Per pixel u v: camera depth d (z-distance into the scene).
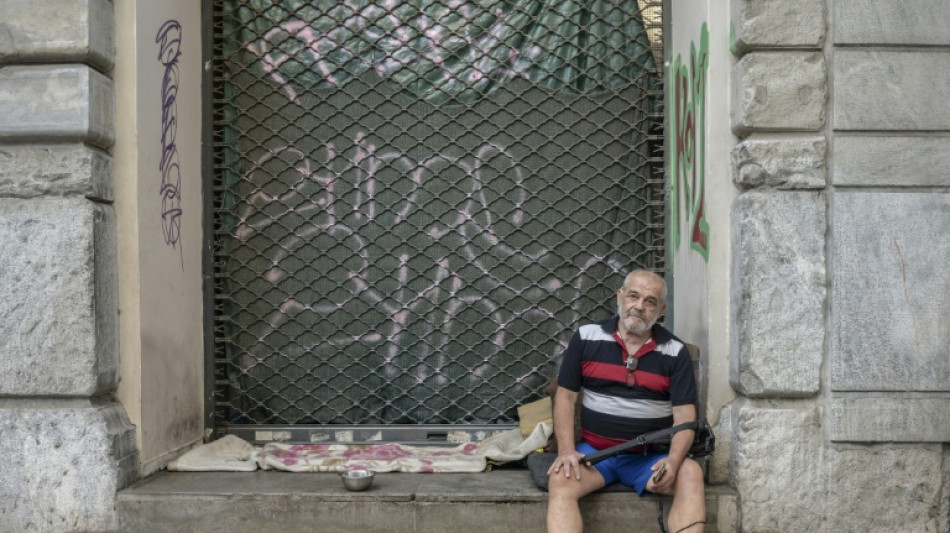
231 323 4.70
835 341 3.61
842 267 3.61
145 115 3.93
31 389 3.63
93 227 3.62
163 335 4.12
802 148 3.63
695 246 4.05
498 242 4.70
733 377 3.76
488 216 4.70
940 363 3.62
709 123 3.82
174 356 4.24
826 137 3.65
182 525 3.64
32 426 3.64
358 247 4.71
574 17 4.69
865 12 3.57
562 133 4.69
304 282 4.71
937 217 3.61
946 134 3.62
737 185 3.77
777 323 3.64
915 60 3.58
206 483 3.83
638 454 3.58
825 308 3.65
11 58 3.61
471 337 4.72
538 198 4.70
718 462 3.77
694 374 3.63
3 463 3.66
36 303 3.62
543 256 4.71
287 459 4.16
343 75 4.70
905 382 3.62
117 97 3.84
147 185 3.95
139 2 3.85
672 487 3.35
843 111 3.59
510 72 4.68
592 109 4.69
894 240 3.61
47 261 3.61
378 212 4.70
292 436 4.61
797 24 3.60
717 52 3.80
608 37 4.70
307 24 4.68
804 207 3.64
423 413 4.72
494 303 4.71
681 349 3.54
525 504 3.61
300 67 4.69
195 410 4.50
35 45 3.58
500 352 4.71
